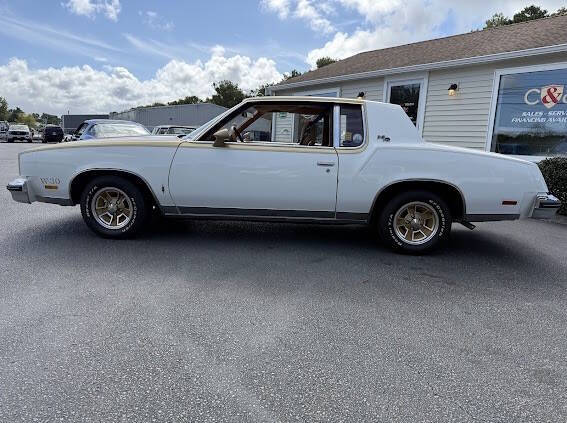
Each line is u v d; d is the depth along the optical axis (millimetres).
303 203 4395
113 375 2213
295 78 15695
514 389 2197
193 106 31594
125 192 4590
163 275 3689
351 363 2393
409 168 4270
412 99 11117
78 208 6422
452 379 2270
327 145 4531
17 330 2646
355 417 1951
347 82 12930
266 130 4855
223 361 2369
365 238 5172
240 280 3633
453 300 3357
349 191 4332
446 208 4391
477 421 1950
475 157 4270
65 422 1867
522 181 4277
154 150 4430
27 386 2107
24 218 5711
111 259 4078
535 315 3119
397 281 3742
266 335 2682
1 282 3426
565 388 2221
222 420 1906
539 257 4645
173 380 2186
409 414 1982
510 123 9219
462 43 11883
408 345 2615
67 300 3113
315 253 4500
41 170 4590
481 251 4805
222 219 4578
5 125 44844
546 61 8500
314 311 3062
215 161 4367
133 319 2840
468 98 9906
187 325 2777
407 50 13617
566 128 8414
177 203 4527
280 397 2078
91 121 11414
